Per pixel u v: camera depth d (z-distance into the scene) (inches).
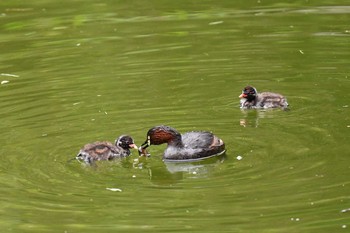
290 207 486.9
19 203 506.3
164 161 586.2
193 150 582.2
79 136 626.8
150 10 1029.8
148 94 727.7
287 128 633.0
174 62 818.8
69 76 788.0
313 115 661.3
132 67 808.3
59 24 981.2
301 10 987.9
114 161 586.2
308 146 587.8
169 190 521.7
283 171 541.0
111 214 487.8
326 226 462.6
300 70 780.0
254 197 503.5
